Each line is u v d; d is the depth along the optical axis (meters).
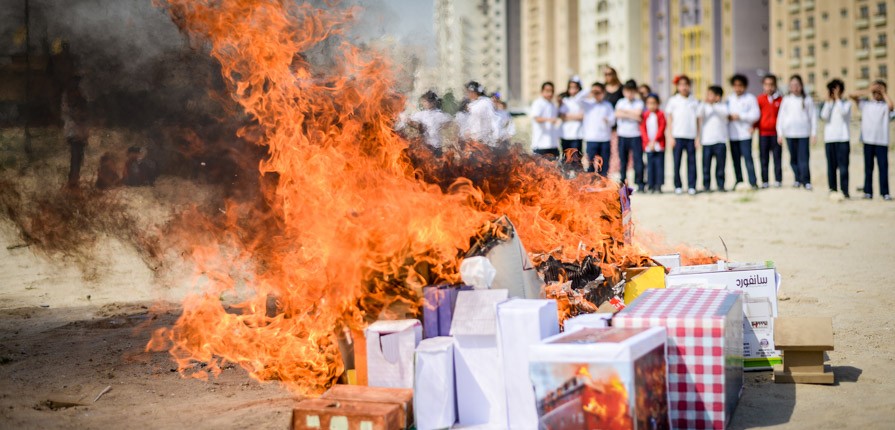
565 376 4.52
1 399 5.98
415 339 5.46
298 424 5.01
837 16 94.50
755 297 6.36
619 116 19.38
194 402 5.89
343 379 5.91
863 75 93.19
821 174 22.91
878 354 6.71
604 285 6.62
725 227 14.39
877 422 5.07
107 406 5.84
